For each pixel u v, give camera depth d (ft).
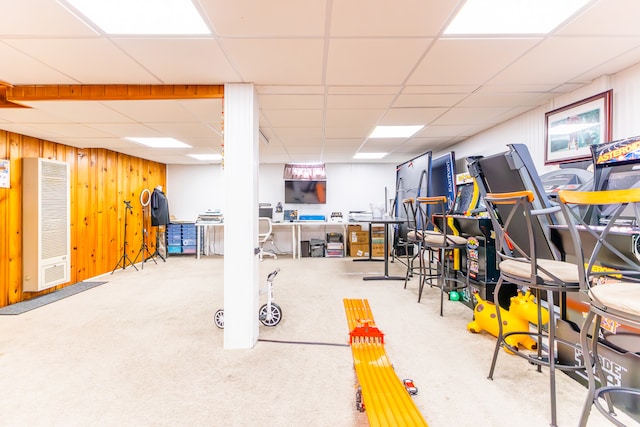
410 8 5.37
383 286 14.49
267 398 6.07
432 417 5.46
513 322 7.95
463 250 12.40
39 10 5.24
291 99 10.03
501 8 5.43
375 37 6.32
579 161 9.12
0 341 8.71
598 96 8.48
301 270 18.29
